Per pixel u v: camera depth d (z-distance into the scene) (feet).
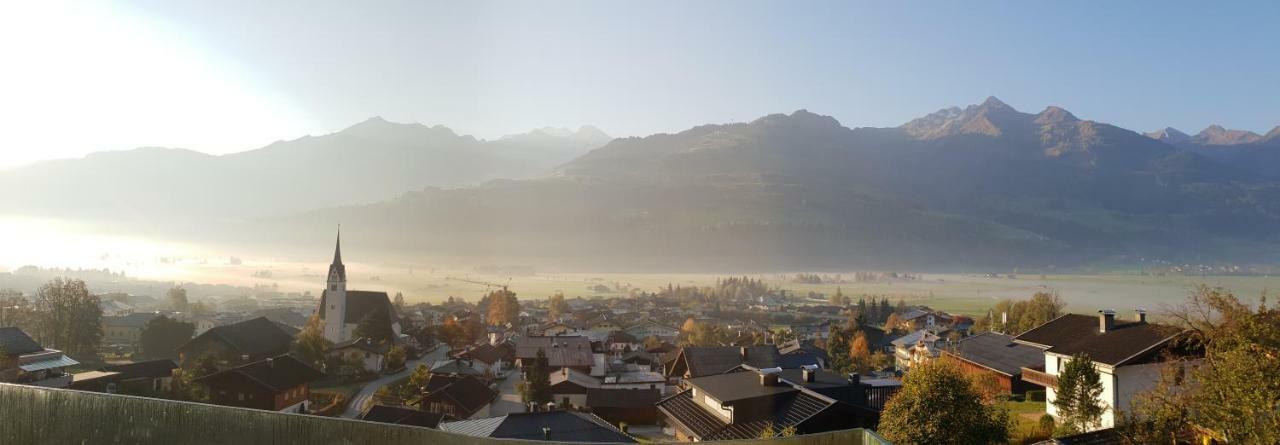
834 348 298.35
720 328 408.67
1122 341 106.93
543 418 119.96
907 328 390.42
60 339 250.78
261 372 191.42
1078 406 92.79
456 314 467.52
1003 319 272.31
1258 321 66.33
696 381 129.70
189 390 188.55
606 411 182.50
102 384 180.24
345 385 245.24
